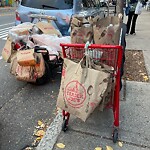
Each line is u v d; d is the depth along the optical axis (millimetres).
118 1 7172
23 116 3346
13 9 24547
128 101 3668
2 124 3137
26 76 3916
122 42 3303
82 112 2443
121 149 2627
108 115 3250
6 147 2695
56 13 5227
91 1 6965
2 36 9016
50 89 4219
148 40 8281
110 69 2496
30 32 4383
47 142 2738
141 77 4699
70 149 2633
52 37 4352
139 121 3143
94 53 2584
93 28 2787
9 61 4246
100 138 2807
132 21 9062
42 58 3979
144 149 2633
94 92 2359
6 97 3896
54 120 3156
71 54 2703
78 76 2416
